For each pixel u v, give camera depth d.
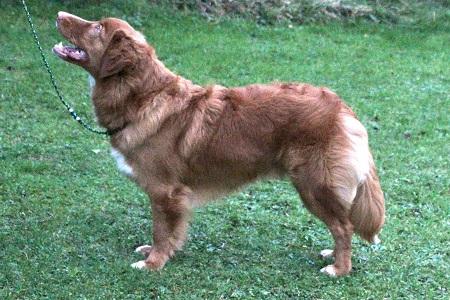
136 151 5.65
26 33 12.84
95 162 8.12
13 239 6.07
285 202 7.32
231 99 5.73
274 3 16.45
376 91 11.61
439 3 18.05
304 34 15.05
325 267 5.81
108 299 5.18
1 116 9.36
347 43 14.75
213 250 6.15
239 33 14.66
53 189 7.27
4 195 7.04
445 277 5.75
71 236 6.23
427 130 9.77
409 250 6.24
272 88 5.79
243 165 5.70
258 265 5.89
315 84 11.81
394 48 14.72
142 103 5.58
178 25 14.58
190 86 5.80
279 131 5.58
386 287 5.54
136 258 5.96
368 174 5.68
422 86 12.11
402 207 7.25
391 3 17.62
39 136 8.79
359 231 5.85
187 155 5.66
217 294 5.34
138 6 14.95
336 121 5.52
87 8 14.46
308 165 5.55
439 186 7.85
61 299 5.14
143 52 5.57
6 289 5.23
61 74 11.12
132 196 7.27
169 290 5.37
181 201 5.73
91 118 9.59
